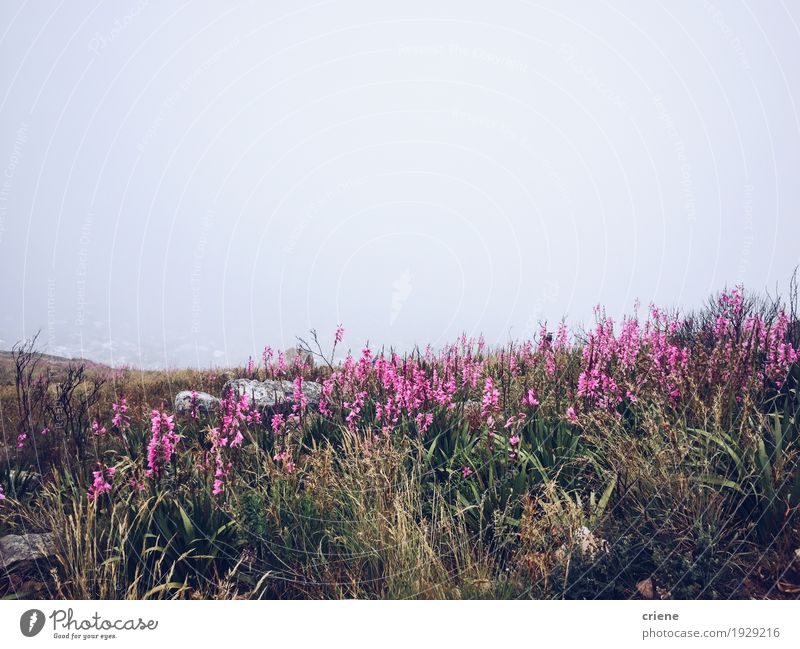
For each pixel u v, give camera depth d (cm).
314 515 330
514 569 296
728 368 388
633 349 462
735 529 302
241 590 306
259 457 396
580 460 353
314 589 295
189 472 352
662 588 282
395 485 338
